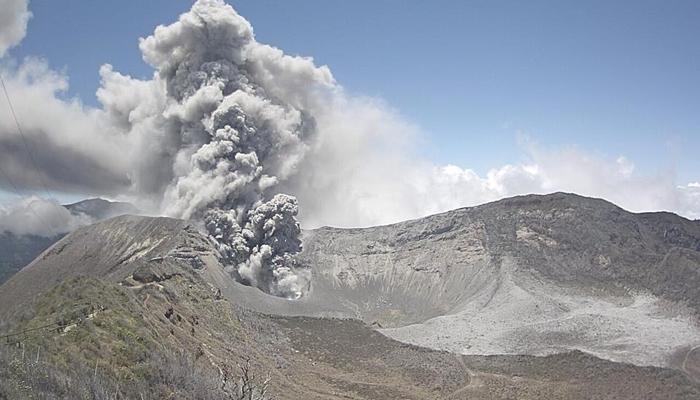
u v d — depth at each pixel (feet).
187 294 624.59
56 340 325.01
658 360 638.53
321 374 612.70
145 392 312.50
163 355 368.07
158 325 430.61
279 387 497.46
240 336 613.93
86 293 395.34
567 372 628.28
